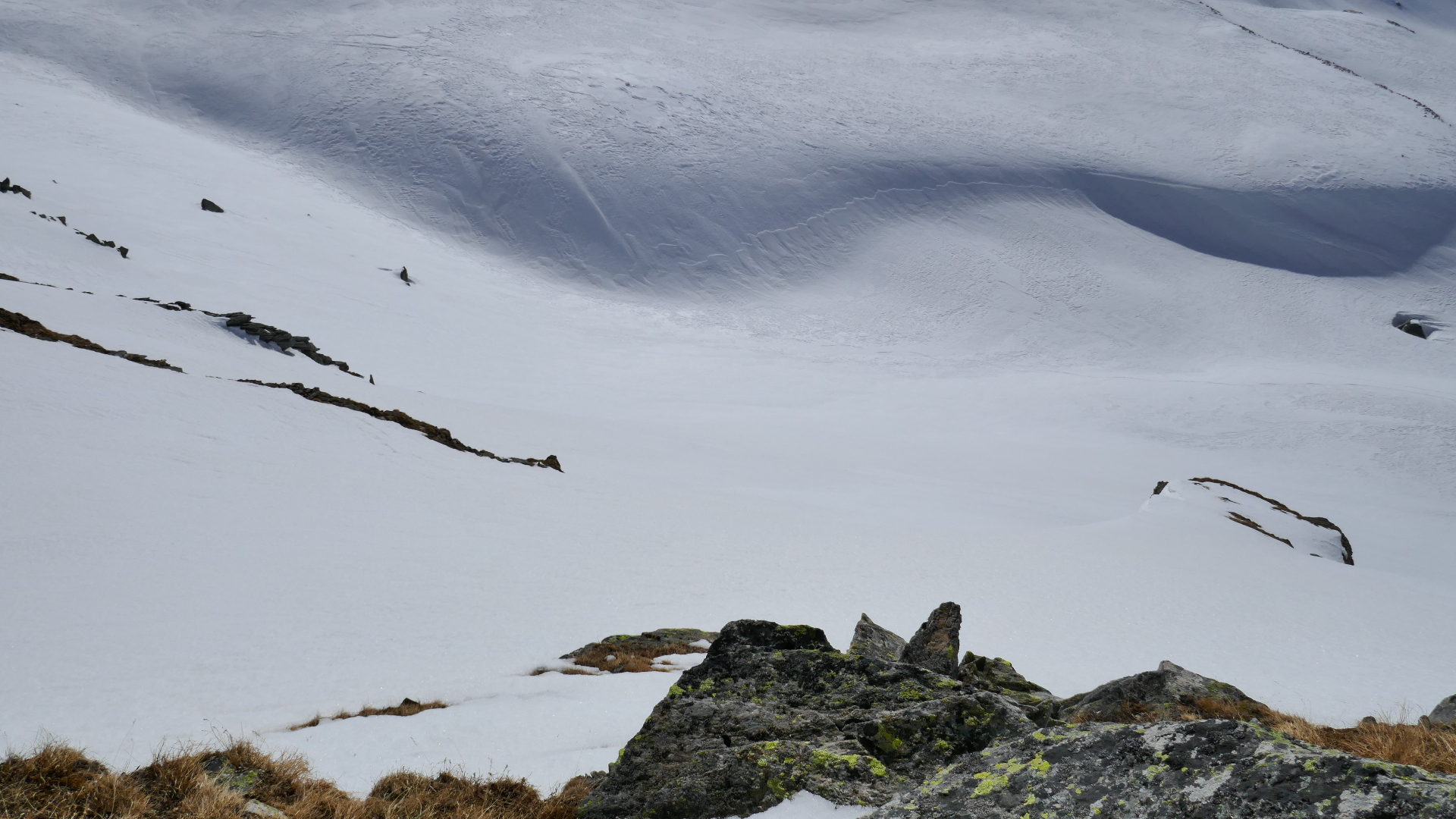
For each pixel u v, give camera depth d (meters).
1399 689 22.48
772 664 8.20
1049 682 20.16
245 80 186.12
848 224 170.75
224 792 7.82
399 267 129.50
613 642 19.02
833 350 132.50
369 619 19.83
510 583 24.84
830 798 6.36
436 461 41.97
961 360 133.00
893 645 12.21
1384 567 62.31
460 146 173.62
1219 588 33.66
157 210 119.62
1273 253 175.00
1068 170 188.25
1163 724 4.86
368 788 9.13
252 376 52.84
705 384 107.38
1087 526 46.06
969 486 67.81
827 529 39.00
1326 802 3.93
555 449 56.47
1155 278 162.75
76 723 11.79
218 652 16.27
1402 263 174.12
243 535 26.06
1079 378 119.69
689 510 40.22
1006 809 4.64
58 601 18.55
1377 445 93.94
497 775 9.62
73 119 148.38
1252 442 95.25
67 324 51.91
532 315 129.38
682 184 172.50
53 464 28.52
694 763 7.00
